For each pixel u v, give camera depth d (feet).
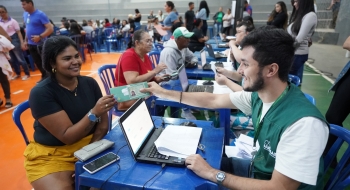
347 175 3.60
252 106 3.89
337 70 16.57
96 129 4.88
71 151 4.43
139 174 3.26
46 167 4.18
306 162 2.56
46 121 4.11
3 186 6.23
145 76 7.19
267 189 2.75
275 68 2.83
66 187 3.98
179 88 7.37
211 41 18.43
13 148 8.02
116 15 41.45
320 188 3.32
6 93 11.50
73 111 4.50
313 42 26.12
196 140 3.95
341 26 23.47
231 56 9.86
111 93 4.29
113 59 23.86
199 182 3.08
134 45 7.64
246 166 4.16
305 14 9.45
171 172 3.29
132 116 3.79
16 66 16.49
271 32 2.81
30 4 12.87
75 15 42.78
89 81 4.99
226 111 6.04
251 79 3.00
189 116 8.62
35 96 4.10
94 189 3.96
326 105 10.93
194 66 10.03
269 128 3.06
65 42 4.26
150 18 32.14
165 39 20.59
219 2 36.14
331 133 4.01
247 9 25.30
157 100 6.40
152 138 4.10
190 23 19.69
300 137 2.62
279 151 2.79
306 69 17.52
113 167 3.43
